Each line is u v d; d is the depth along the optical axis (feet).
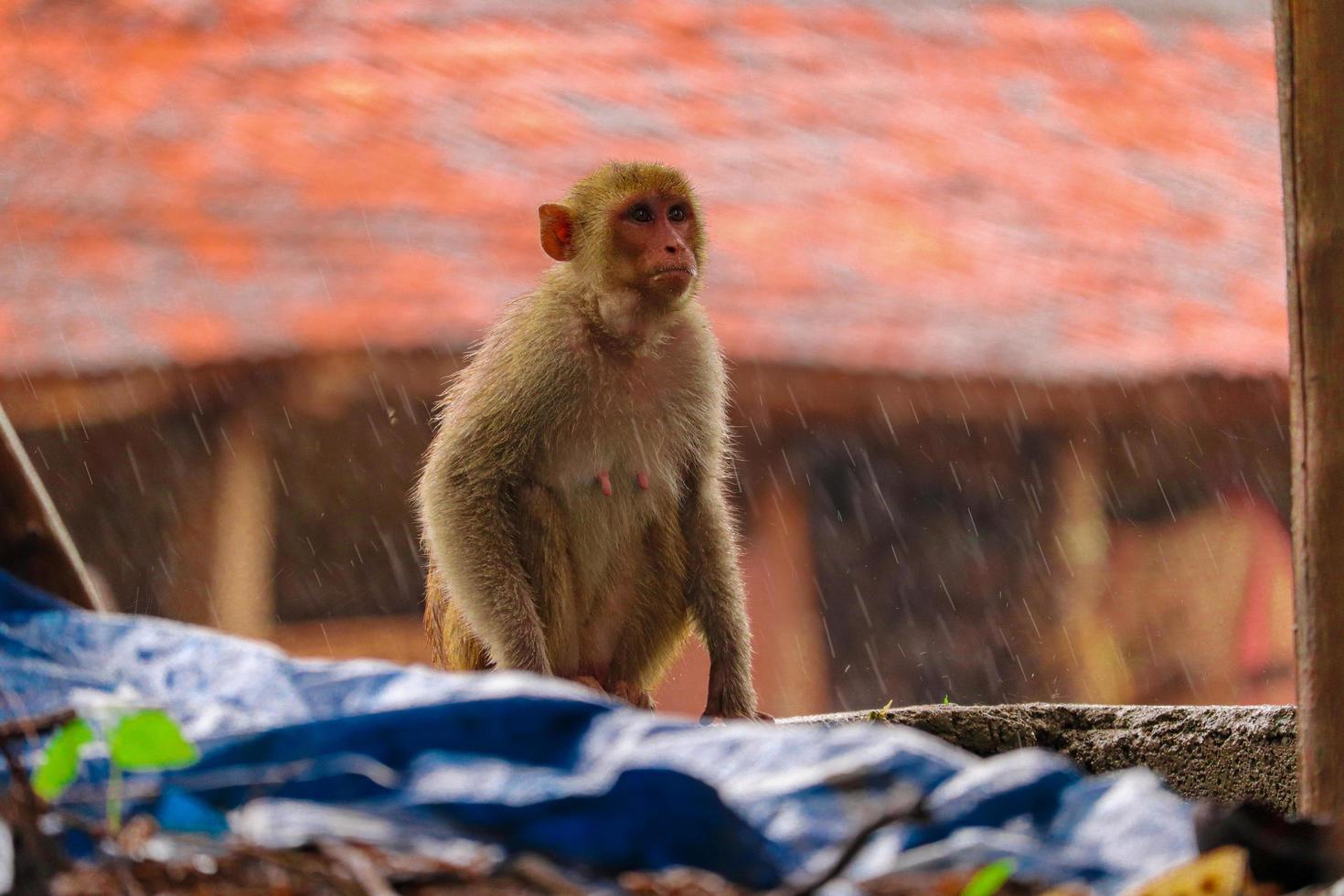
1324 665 31.27
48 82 160.35
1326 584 31.32
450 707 24.77
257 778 23.97
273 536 112.06
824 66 181.68
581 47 177.47
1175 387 119.75
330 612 113.70
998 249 141.79
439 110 158.61
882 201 148.36
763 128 162.91
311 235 128.98
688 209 55.83
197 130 151.02
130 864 22.17
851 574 118.73
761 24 188.55
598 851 22.97
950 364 115.55
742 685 55.01
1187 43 201.05
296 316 112.98
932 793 23.99
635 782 22.81
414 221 133.28
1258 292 139.95
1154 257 144.46
